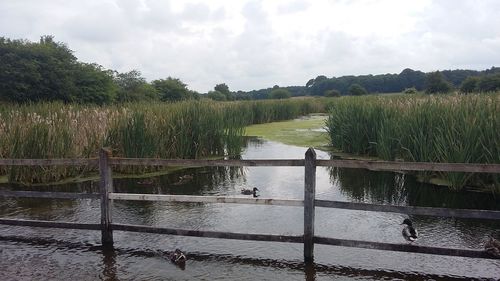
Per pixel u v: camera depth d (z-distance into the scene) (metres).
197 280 5.72
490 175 10.19
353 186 11.38
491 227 7.79
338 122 18.41
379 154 14.61
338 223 8.18
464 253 5.66
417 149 11.82
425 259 6.34
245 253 6.66
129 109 15.47
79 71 38.00
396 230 7.73
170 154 14.70
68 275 5.93
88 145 13.26
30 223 7.38
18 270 6.12
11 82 31.77
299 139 22.53
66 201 10.13
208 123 16.38
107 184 6.95
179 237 7.43
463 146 10.37
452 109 11.87
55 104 17.42
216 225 8.14
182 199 6.75
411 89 36.78
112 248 6.94
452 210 5.65
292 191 10.95
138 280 5.75
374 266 6.12
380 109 16.09
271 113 35.44
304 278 5.75
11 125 12.88
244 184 11.87
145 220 8.48
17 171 11.78
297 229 7.85
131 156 12.95
